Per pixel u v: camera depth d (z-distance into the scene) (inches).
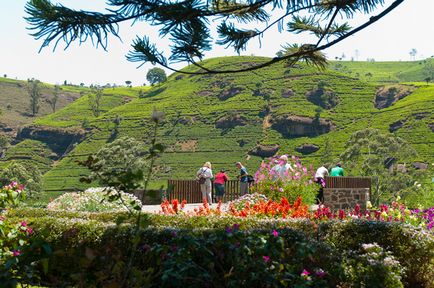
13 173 3351.4
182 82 7032.5
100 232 289.3
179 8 251.8
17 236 263.6
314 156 5009.8
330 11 313.0
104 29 235.8
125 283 190.1
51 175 5374.0
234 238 214.8
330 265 238.1
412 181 2992.1
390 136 3378.4
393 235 301.3
